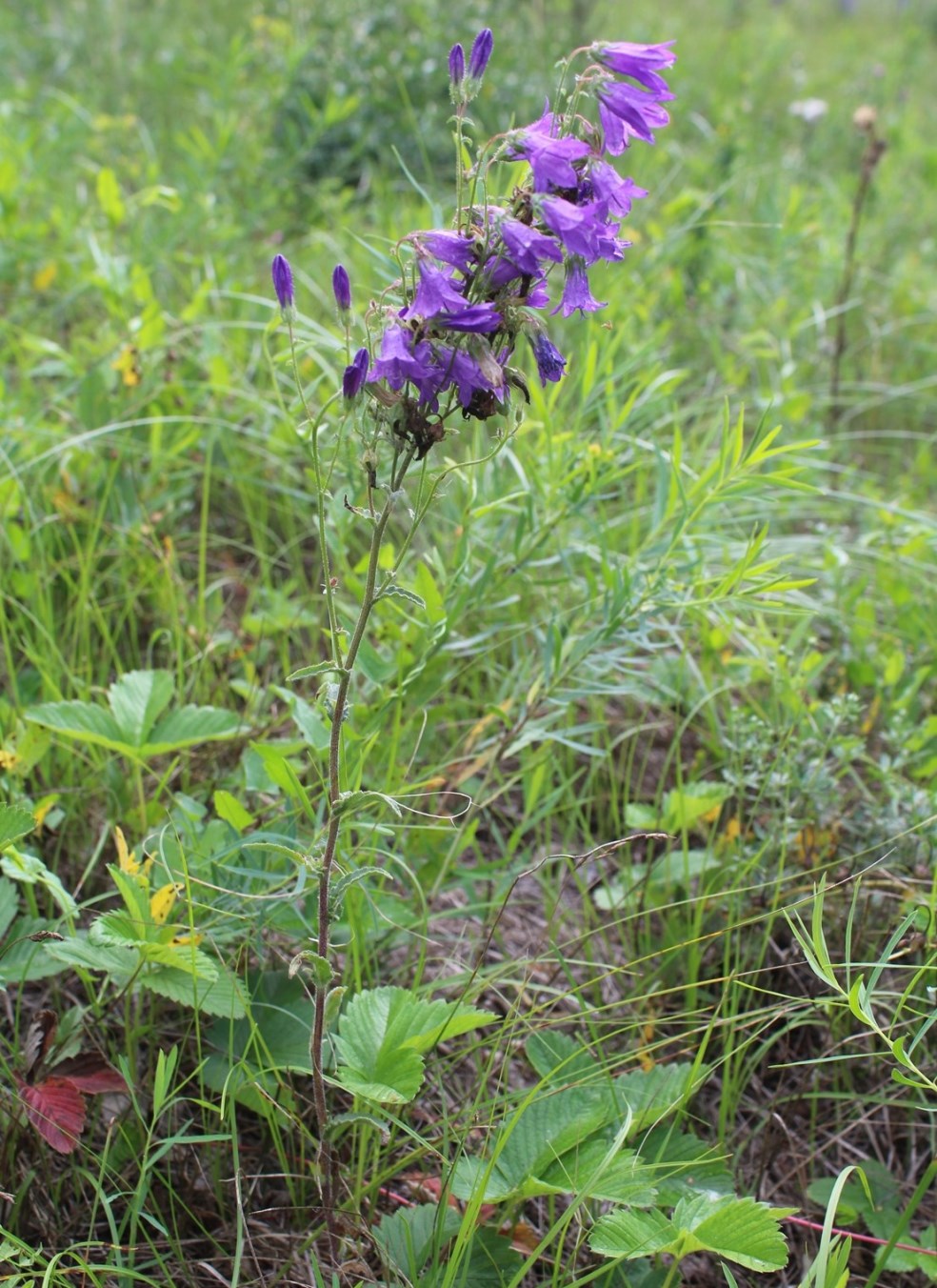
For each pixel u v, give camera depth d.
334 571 1.15
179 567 1.20
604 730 1.12
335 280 0.75
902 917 0.95
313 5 2.32
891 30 4.17
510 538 1.10
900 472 1.62
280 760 0.82
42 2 2.54
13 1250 0.77
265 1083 0.85
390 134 2.03
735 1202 0.77
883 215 2.22
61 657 1.02
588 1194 0.77
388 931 0.93
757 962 0.95
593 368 1.05
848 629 1.18
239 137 1.91
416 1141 0.86
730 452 0.98
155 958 0.83
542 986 0.90
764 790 0.99
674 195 2.08
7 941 0.88
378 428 0.73
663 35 3.03
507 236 0.71
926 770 1.04
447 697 1.09
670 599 0.99
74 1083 0.83
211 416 1.29
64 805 0.98
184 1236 0.84
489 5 2.27
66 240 1.55
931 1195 0.89
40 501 1.15
